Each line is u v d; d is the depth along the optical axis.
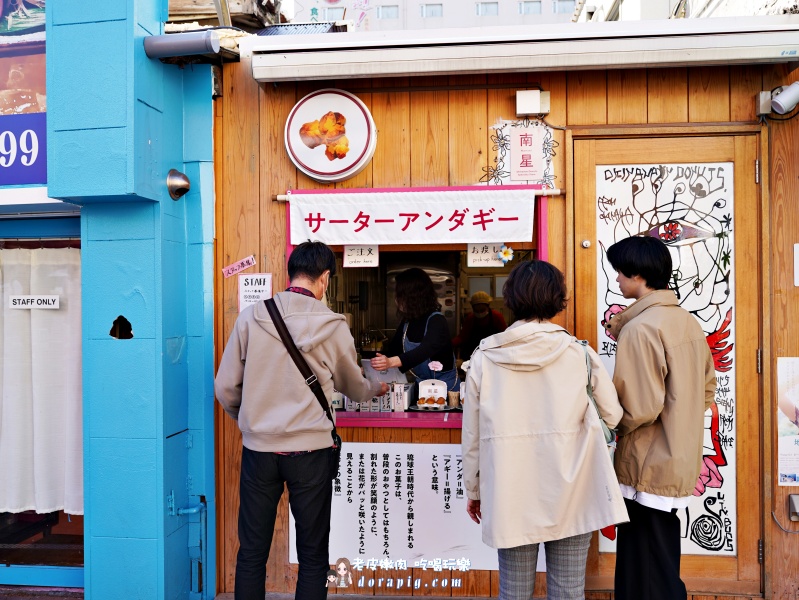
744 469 2.71
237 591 2.25
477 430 2.04
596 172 2.79
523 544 1.91
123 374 2.67
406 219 2.80
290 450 2.19
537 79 2.81
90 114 2.52
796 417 2.69
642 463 2.17
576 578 1.99
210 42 2.54
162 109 2.72
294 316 2.22
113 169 2.50
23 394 3.10
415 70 2.67
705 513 2.73
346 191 2.83
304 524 2.26
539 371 1.98
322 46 2.71
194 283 2.90
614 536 2.55
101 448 2.69
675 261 2.77
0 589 3.02
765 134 2.71
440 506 2.84
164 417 2.66
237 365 2.26
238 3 3.31
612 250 2.31
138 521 2.66
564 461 1.92
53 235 3.04
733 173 2.74
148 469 2.65
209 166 2.90
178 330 2.81
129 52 2.50
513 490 1.93
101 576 2.69
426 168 2.86
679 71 2.75
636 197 2.78
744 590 2.70
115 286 2.69
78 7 2.54
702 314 2.76
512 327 2.03
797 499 2.66
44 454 3.06
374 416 2.89
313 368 2.22
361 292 4.20
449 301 4.34
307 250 2.32
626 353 2.14
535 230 2.84
